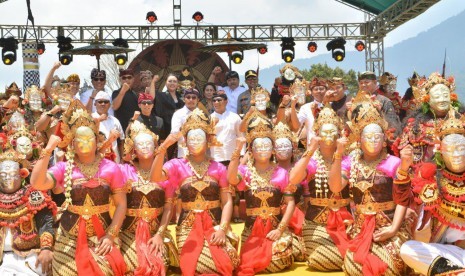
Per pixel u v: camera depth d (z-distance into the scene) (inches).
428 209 203.9
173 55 725.3
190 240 239.5
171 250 246.2
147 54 719.7
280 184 249.4
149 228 240.8
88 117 226.7
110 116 351.3
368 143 227.0
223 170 249.3
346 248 237.3
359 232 232.4
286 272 246.2
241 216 357.7
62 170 227.0
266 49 671.1
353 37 837.2
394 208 228.7
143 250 234.1
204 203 244.1
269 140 248.8
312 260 245.8
